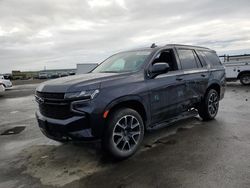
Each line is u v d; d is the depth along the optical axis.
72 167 3.64
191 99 5.22
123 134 3.77
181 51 5.23
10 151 4.52
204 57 5.92
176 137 4.76
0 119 7.64
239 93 11.05
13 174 3.51
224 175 3.10
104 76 3.80
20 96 15.27
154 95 4.23
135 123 3.93
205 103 5.74
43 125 3.79
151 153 3.99
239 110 7.13
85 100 3.35
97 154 4.11
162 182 3.03
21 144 4.91
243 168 3.27
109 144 3.58
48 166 3.73
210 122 5.81
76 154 4.17
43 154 4.25
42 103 3.76
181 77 4.89
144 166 3.52
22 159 4.07
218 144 4.24
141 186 2.96
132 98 3.82
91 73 4.55
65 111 3.44
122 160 3.78
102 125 3.46
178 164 3.51
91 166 3.64
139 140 3.98
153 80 4.27
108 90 3.55
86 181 3.18
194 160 3.61
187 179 3.06
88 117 3.35
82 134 3.37
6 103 11.87
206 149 4.03
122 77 3.86
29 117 7.79
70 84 3.47
